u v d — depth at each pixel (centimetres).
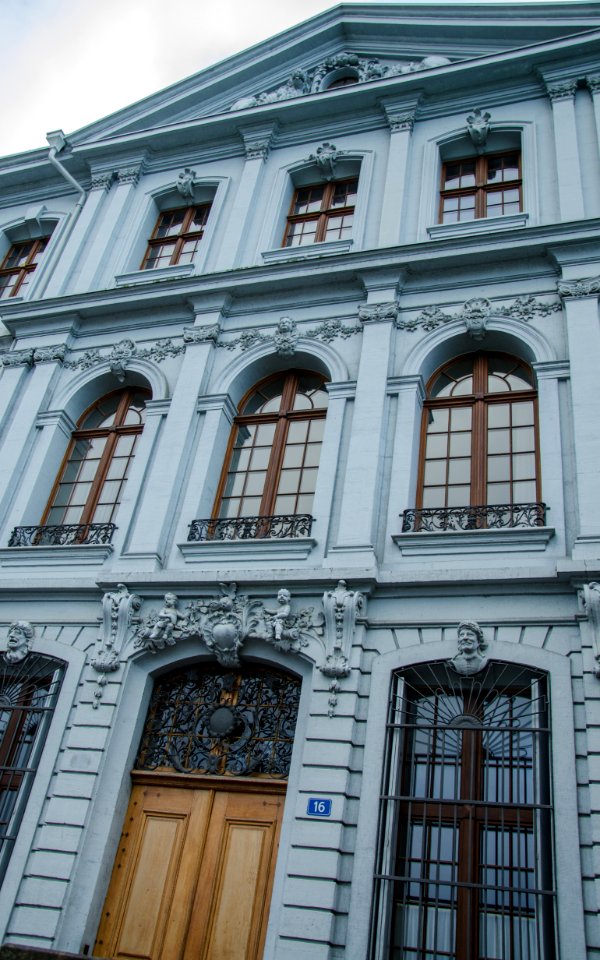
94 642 978
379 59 1526
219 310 1235
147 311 1303
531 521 903
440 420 1055
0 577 1078
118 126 1630
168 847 855
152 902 827
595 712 754
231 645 905
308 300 1207
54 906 808
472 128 1311
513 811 764
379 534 946
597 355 981
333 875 743
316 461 1084
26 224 1639
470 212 1259
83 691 941
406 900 752
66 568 1055
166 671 958
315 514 989
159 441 1141
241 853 830
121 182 1545
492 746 803
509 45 1422
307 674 889
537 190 1205
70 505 1171
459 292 1131
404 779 815
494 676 838
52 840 848
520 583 852
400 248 1159
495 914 726
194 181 1484
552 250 1095
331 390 1090
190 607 952
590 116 1248
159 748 916
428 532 915
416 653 848
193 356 1198
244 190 1409
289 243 1360
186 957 789
